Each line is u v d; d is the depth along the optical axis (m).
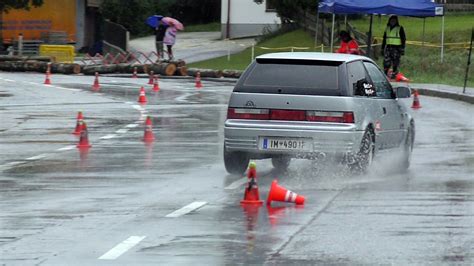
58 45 116.19
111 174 32.41
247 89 30.86
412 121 35.97
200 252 19.69
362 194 27.41
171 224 22.94
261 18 140.50
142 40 150.25
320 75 30.67
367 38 89.94
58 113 57.34
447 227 22.14
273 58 31.23
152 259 19.09
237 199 26.73
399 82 80.12
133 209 25.23
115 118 54.25
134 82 85.00
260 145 30.58
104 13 149.25
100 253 19.72
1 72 99.75
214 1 171.88
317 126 30.12
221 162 35.22
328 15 119.12
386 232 21.61
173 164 34.81
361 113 30.70
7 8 119.81
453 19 117.75
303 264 18.47
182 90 75.75
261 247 20.12
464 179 30.48
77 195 27.88
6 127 49.81
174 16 170.75
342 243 20.42
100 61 114.31
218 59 114.44
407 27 110.56
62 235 21.72
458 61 89.31
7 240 21.22
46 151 39.75
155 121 52.31
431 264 18.34
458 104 62.56
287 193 25.78
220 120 52.50
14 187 29.70
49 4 129.62
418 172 32.44
